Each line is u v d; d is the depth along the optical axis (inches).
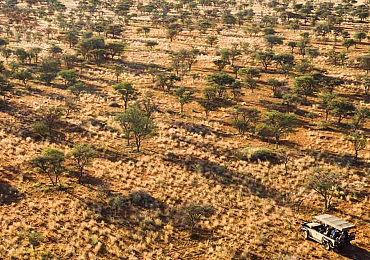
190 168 1920.5
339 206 1563.7
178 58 3922.2
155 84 3371.1
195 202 1572.3
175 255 1243.8
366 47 4530.0
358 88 3218.5
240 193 1679.4
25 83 3206.2
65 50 4569.4
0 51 4121.6
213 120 2647.6
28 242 1238.9
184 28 6269.7
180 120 2605.8
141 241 1298.0
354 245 1295.5
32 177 1707.7
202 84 3469.5
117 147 2138.3
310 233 1331.2
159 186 1718.8
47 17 7076.8
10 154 1914.4
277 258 1203.2
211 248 1272.1
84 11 7805.1
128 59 4308.6
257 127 2338.8
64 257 1180.5
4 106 2600.9
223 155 2111.2
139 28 6151.6
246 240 1336.1
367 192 1673.2
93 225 1371.8
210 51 4722.0
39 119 2418.8
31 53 3919.8
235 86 3152.1
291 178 1840.6
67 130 2317.9
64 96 2982.3
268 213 1529.3
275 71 3841.0
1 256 1155.3
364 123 2564.0
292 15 6840.6
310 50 4256.9
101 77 3622.0
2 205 1465.3
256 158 2052.2
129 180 1745.8
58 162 1697.8
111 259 1197.1
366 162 1972.2
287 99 2871.6
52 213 1433.3
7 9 6855.3
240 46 4820.4
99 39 4443.9
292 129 2434.8
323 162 1993.1
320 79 3412.9
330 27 5378.9
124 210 1502.2
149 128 2134.6
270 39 4719.5
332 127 2492.6
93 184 1688.0
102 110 2723.9
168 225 1400.1
